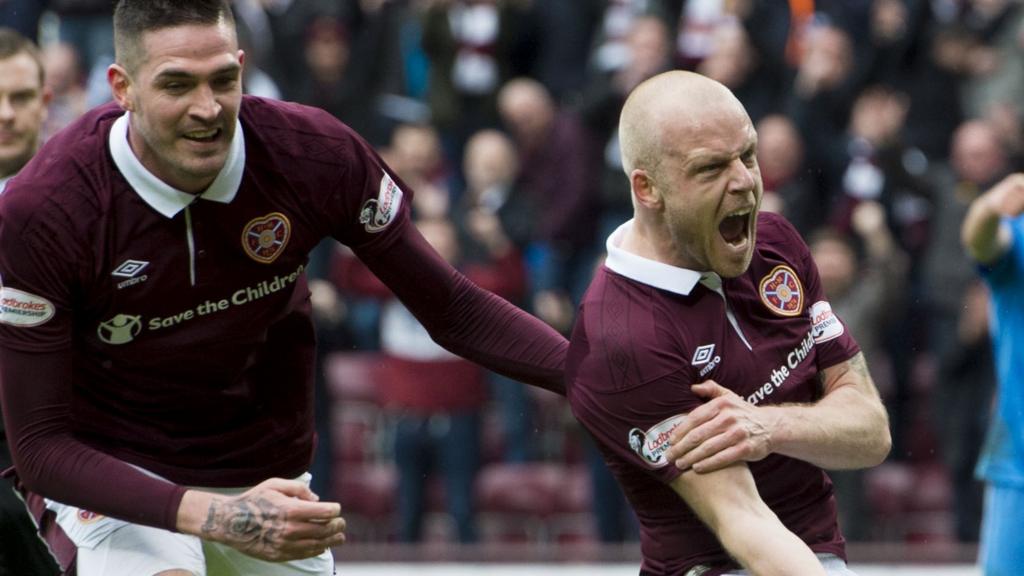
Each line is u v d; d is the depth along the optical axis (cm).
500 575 1623
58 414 833
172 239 832
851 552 1658
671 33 1980
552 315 1819
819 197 1888
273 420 924
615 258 826
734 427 785
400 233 891
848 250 1789
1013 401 1180
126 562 891
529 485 1830
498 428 1862
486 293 923
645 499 840
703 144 779
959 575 1579
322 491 1839
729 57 1930
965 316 1825
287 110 855
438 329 920
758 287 834
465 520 1791
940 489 1859
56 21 2092
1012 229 1188
